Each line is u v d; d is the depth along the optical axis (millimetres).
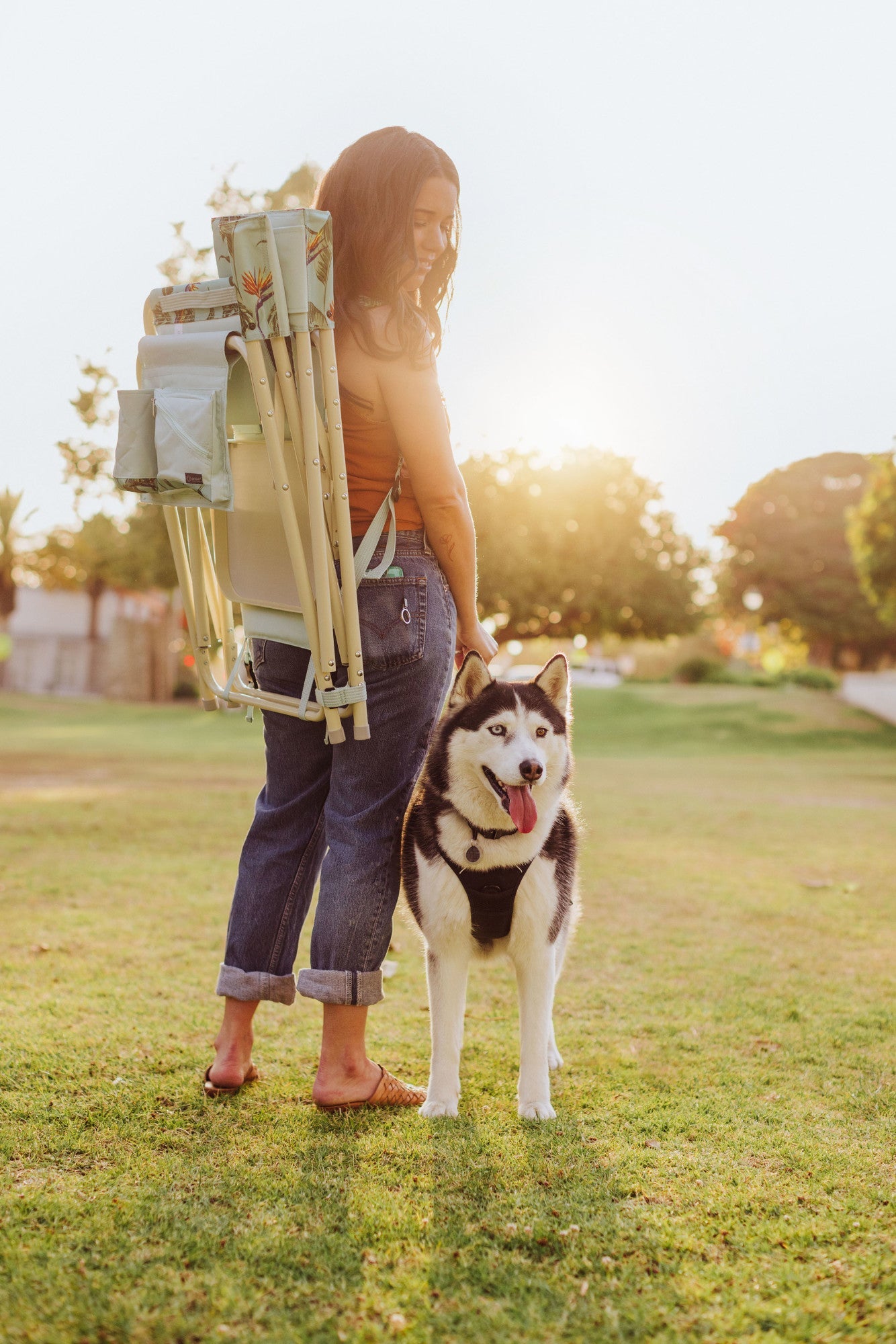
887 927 4645
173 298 2195
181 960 3676
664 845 7098
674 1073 2691
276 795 2557
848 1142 2223
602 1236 1768
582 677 40438
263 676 2445
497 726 2545
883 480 19766
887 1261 1699
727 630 51156
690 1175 2031
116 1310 1504
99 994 3205
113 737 18203
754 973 3779
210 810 8133
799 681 33688
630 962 3934
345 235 2279
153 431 2146
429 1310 1533
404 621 2359
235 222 2066
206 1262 1650
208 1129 2207
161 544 21500
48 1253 1658
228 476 2105
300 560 2182
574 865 2824
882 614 21203
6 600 37656
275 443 2137
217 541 2352
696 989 3557
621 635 26375
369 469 2365
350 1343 1452
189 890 4996
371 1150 2119
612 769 14594
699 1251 1728
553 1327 1498
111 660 32312
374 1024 3096
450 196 2318
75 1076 2484
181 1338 1452
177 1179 1947
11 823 7137
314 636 2213
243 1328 1479
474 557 2441
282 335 2078
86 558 31188
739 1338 1480
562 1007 3322
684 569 25766
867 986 3617
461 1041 2658
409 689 2396
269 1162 2045
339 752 2432
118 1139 2135
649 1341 1473
